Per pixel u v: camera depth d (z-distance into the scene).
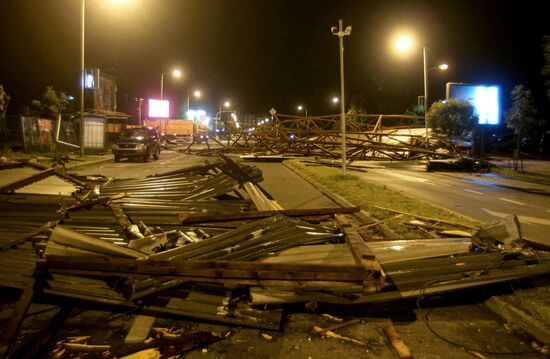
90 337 4.75
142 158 30.06
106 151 36.12
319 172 23.23
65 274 5.42
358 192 15.27
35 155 27.20
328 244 6.70
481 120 36.81
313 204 13.49
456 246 6.69
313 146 36.38
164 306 5.27
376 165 31.47
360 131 37.94
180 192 10.27
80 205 8.60
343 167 21.36
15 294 5.79
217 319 5.08
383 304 5.79
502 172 26.95
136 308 5.27
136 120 78.31
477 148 37.50
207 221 7.64
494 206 14.27
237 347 4.62
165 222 7.98
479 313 5.59
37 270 5.36
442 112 34.50
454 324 5.29
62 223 7.70
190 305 5.27
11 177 17.81
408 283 5.77
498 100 37.31
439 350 4.67
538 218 12.15
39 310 5.31
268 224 7.11
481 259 6.25
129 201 9.14
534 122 28.94
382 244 6.78
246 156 35.53
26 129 28.61
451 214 11.35
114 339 4.73
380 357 4.50
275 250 6.30
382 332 5.05
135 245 6.38
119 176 20.52
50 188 13.27
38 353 4.41
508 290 5.98
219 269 5.27
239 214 7.75
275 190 16.70
